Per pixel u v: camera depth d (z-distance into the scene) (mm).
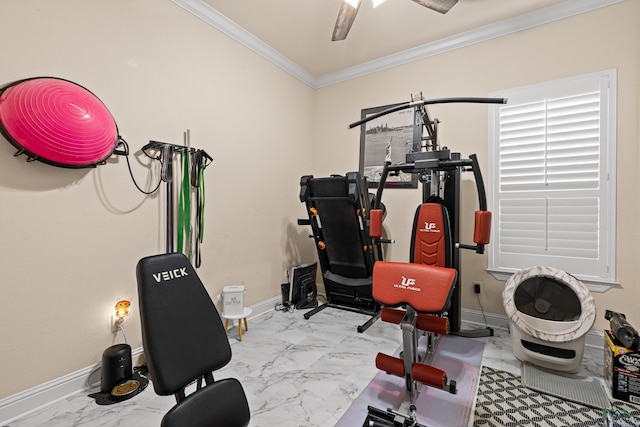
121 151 2020
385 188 3490
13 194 1604
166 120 2332
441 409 1665
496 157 2838
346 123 3822
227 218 2850
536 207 2662
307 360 2215
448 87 3094
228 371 2062
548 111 2602
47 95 1651
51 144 1643
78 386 1837
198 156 2502
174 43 2387
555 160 2576
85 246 1884
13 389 1604
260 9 2625
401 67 3396
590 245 2451
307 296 3459
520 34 2723
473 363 2168
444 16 2693
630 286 2305
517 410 1663
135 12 2131
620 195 2336
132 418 1618
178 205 2406
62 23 1771
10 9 1589
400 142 3404
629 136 2303
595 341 2406
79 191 1854
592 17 2428
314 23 2834
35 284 1683
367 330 2775
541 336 2037
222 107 2793
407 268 1708
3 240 1573
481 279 2922
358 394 1808
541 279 2232
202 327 1181
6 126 1533
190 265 1249
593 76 2422
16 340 1617
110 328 1997
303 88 3877
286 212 3611
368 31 2936
